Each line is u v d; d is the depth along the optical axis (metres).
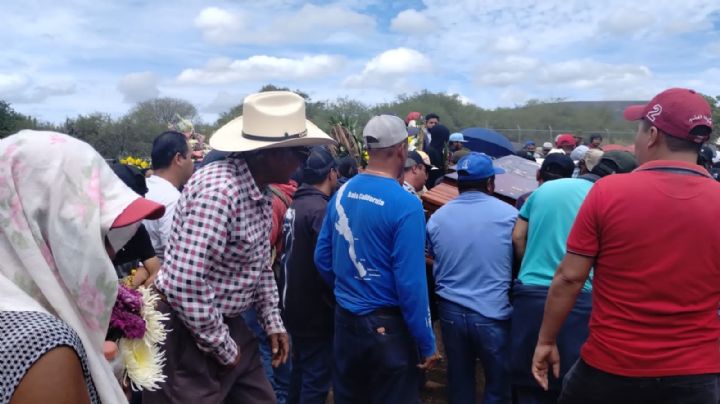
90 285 1.27
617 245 2.28
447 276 3.57
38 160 1.25
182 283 2.33
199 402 2.45
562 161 3.76
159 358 1.95
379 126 2.90
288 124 2.62
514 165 5.30
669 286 2.21
